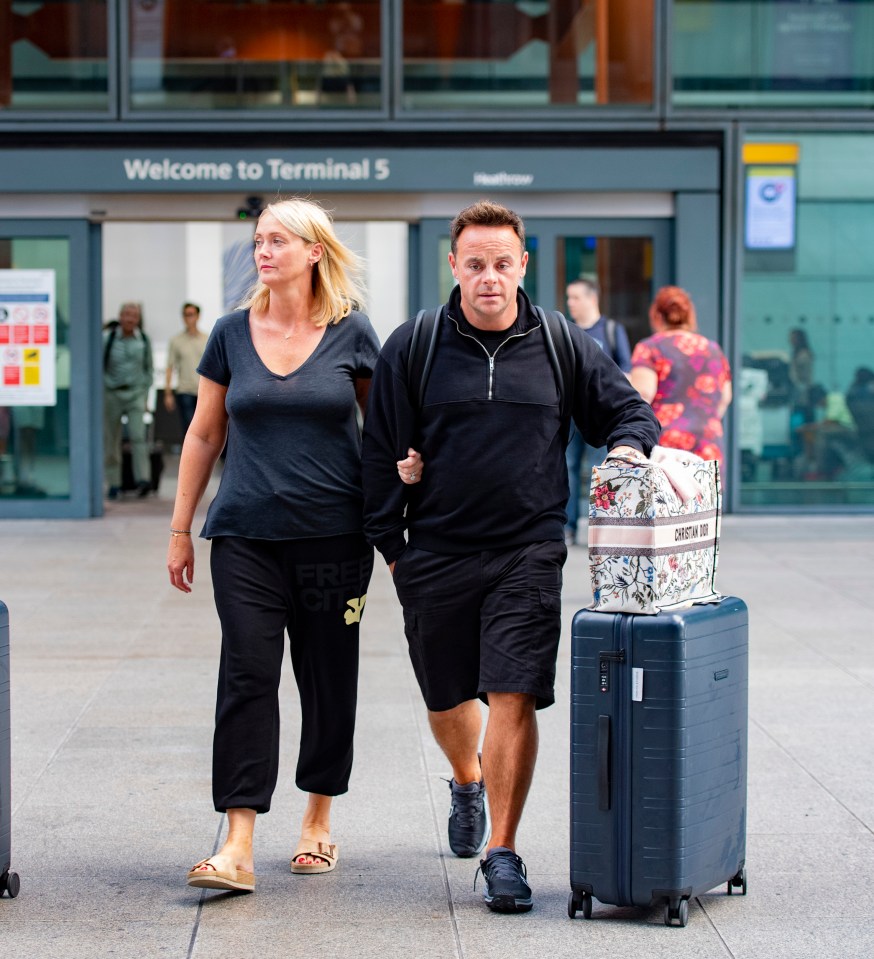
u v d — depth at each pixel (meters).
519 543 9.16
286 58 27.11
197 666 15.94
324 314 9.66
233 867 9.03
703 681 8.61
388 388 9.27
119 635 17.58
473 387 9.10
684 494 8.73
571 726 8.68
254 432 9.45
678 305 16.77
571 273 27.72
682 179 27.45
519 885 8.85
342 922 8.72
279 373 9.45
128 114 26.94
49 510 28.05
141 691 14.77
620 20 27.36
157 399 38.44
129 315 32.72
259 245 9.52
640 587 8.50
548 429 9.20
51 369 27.73
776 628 17.98
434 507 9.26
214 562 9.49
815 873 9.62
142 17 26.94
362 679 15.42
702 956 8.16
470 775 9.95
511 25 27.19
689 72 27.53
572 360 9.30
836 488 28.31
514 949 8.27
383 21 27.05
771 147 27.67
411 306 27.95
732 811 8.98
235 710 9.26
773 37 27.55
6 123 26.92
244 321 9.70
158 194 27.34
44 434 27.89
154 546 24.84
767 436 28.20
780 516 28.27
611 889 8.61
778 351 28.05
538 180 27.25
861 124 27.67
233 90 27.11
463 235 9.03
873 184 27.81
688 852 8.53
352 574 9.62
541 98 27.36
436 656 9.41
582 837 8.66
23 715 13.80
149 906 8.99
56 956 8.19
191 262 43.72
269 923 8.70
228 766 9.25
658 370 16.52
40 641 17.23
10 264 27.53
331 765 9.72
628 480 8.51
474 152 27.14
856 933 8.54
